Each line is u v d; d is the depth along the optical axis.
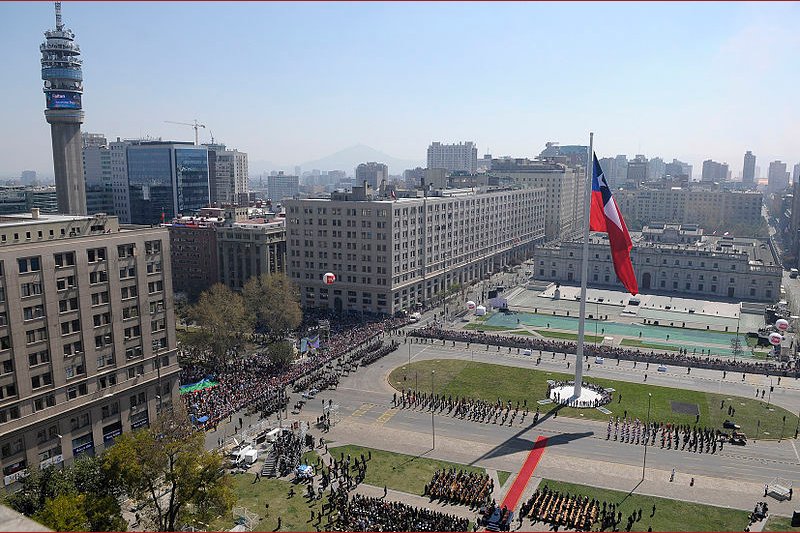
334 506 88.00
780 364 156.25
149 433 82.38
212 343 147.12
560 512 85.81
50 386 95.69
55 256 95.81
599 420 120.62
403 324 197.00
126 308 108.12
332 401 130.62
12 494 82.38
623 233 114.75
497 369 152.88
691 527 83.25
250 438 110.25
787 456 105.25
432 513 84.06
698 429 115.44
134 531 77.19
